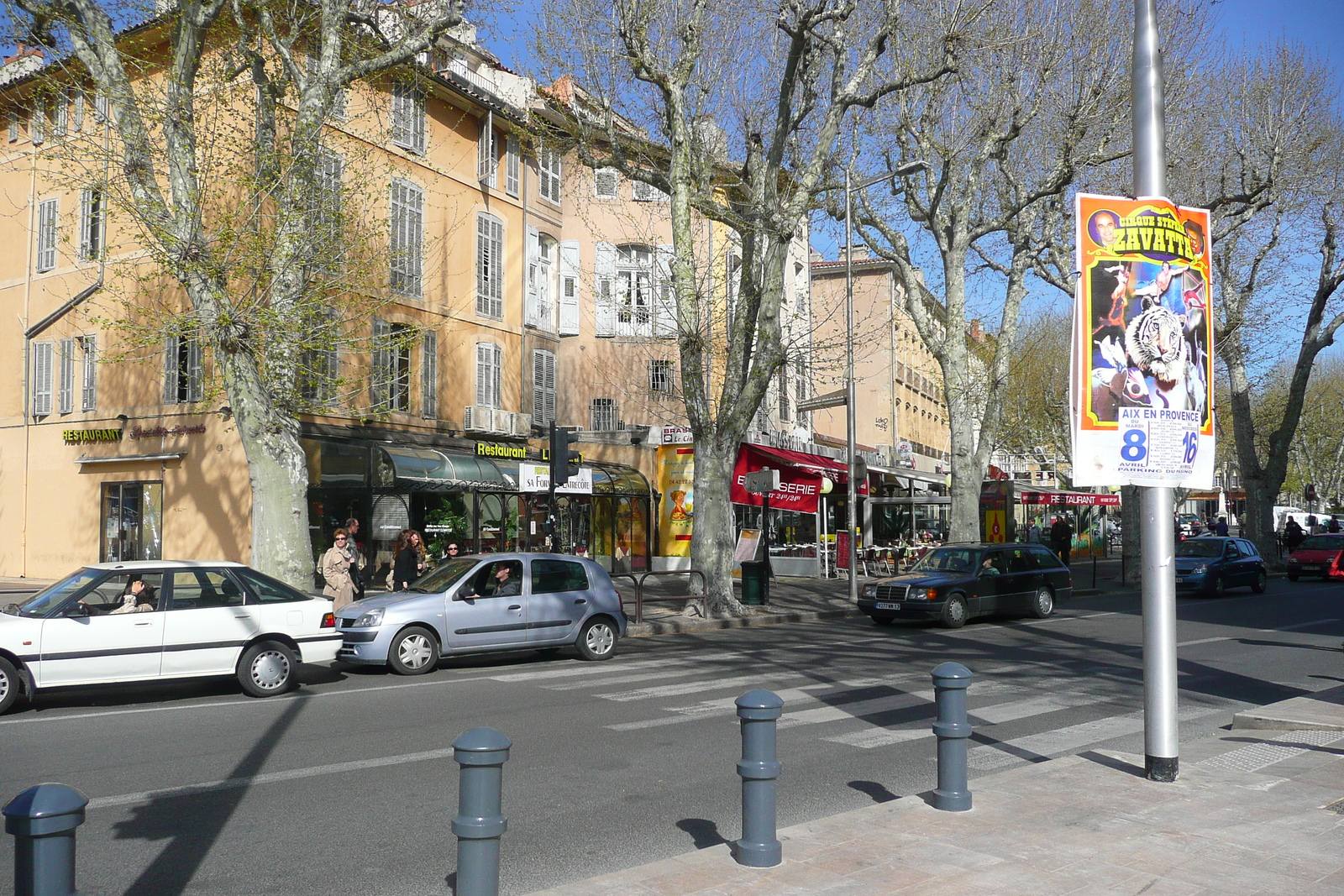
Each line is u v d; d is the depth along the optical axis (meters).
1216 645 16.00
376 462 22.97
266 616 11.57
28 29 14.49
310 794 7.04
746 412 19.56
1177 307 6.76
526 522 27.36
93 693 11.84
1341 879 4.75
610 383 31.44
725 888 4.64
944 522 40.00
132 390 24.12
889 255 25.69
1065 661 14.09
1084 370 6.61
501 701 10.92
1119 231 6.72
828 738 8.90
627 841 5.98
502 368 28.81
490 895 3.84
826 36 19.19
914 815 5.85
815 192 19.31
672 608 21.47
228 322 14.21
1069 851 5.14
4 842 6.00
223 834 6.12
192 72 14.96
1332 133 28.09
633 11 18.03
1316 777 6.74
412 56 16.30
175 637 11.03
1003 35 21.41
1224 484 74.12
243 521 21.94
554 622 14.14
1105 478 6.55
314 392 19.45
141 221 14.75
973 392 40.00
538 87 20.06
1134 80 7.00
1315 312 34.28
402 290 19.81
